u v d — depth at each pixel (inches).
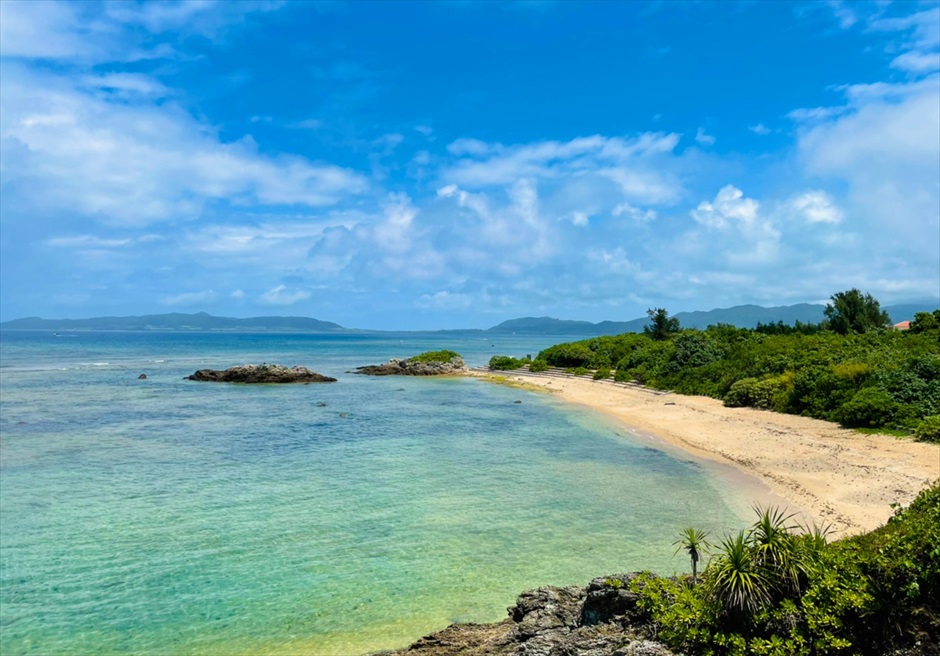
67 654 460.8
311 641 477.7
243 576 590.9
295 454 1133.7
